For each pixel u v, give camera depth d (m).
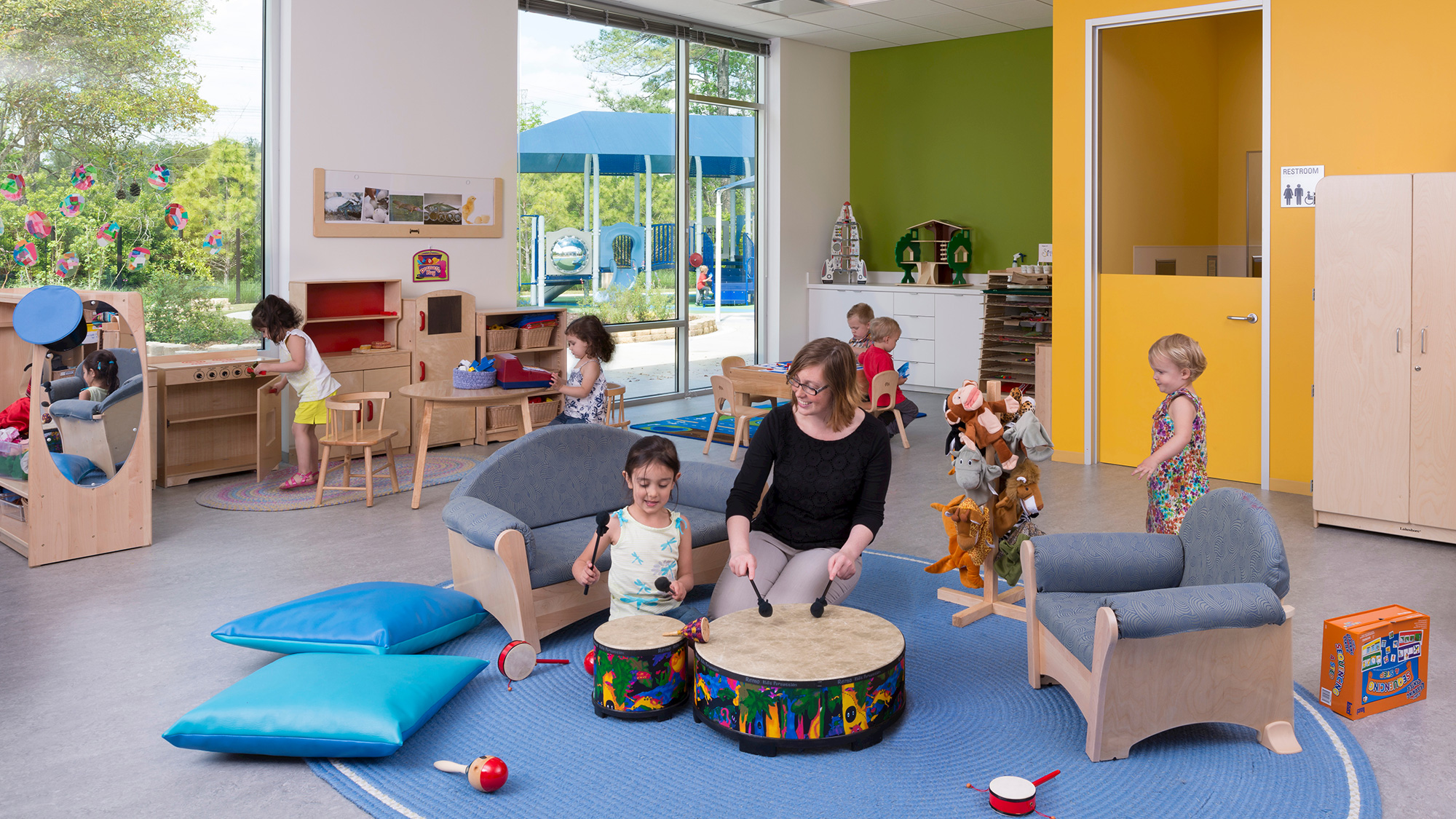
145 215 6.39
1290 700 2.79
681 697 3.03
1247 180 7.30
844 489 3.44
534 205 8.51
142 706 3.12
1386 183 4.78
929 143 10.34
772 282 10.42
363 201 7.04
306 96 6.71
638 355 9.47
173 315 6.56
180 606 4.02
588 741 2.86
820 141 10.59
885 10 8.88
